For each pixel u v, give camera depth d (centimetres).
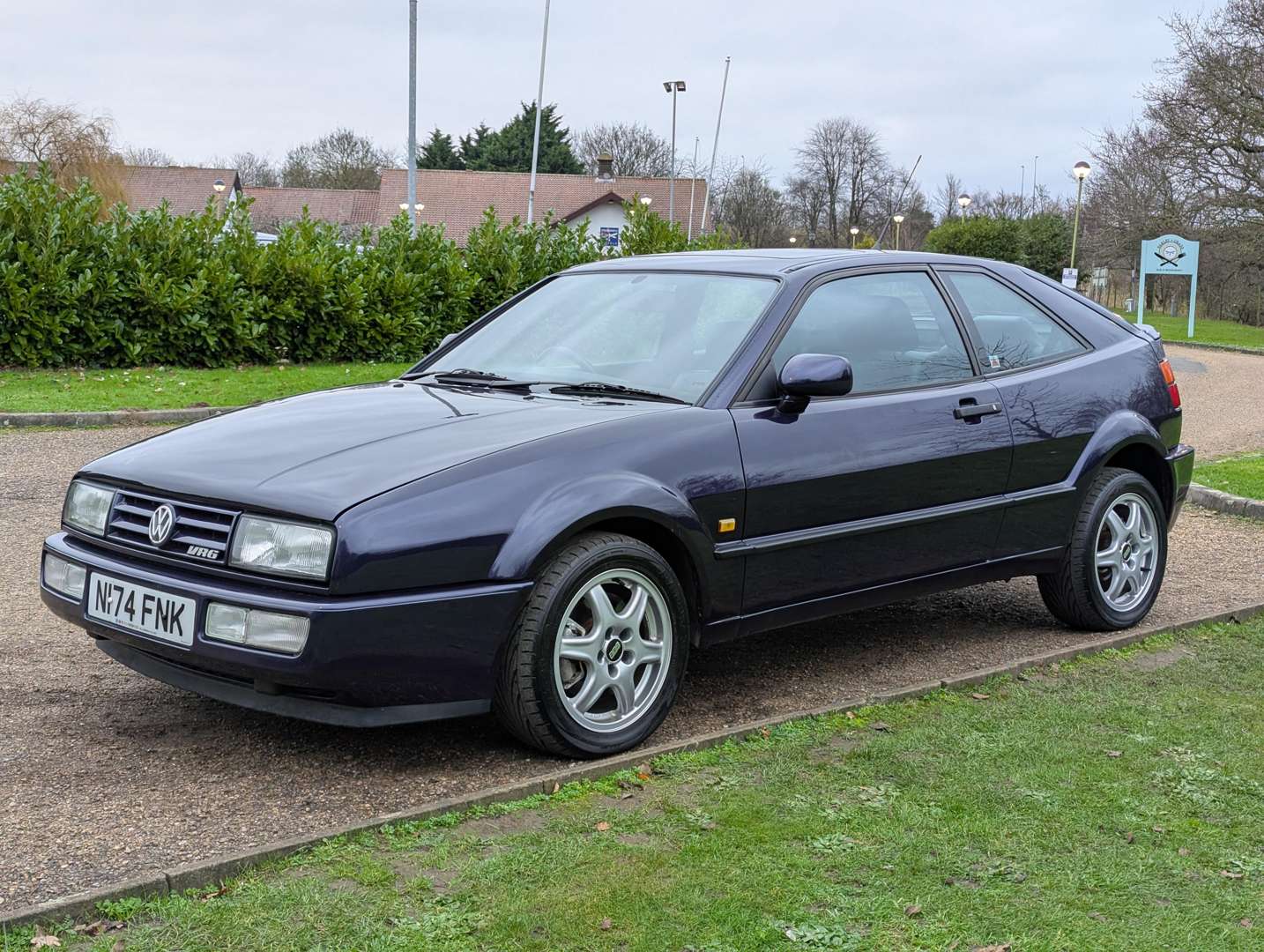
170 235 1489
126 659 386
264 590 343
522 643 359
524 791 342
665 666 393
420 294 1664
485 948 262
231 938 262
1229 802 352
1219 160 3556
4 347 1400
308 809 337
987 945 270
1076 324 549
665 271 494
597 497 369
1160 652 504
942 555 474
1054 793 354
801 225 9181
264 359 1558
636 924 274
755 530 413
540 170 8338
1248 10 3434
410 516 344
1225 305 5288
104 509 390
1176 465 566
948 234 5672
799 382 412
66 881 290
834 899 288
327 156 9169
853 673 479
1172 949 270
